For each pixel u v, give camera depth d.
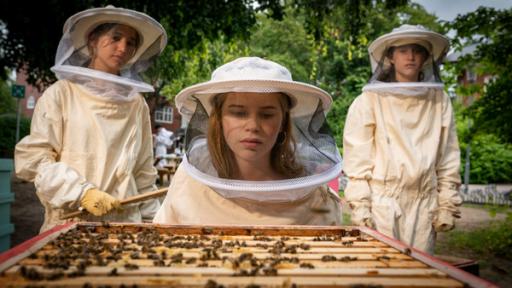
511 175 20.28
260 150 1.86
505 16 6.13
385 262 1.20
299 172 2.01
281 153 2.03
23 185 11.28
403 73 3.33
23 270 0.99
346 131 3.41
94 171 2.85
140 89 3.09
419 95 3.30
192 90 1.83
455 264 2.15
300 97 1.93
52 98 2.83
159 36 3.09
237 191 1.85
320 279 1.02
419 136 3.26
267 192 1.86
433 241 3.24
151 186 3.30
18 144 2.74
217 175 1.96
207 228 1.60
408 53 3.28
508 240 6.05
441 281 1.01
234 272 1.05
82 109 2.88
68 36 2.81
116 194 2.92
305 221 2.04
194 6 8.03
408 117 3.30
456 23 6.40
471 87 6.88
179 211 2.01
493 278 4.69
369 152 3.28
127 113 3.02
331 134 1.96
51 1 7.07
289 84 1.75
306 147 2.00
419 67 3.32
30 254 1.18
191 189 2.03
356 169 3.26
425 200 3.22
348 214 8.82
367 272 1.07
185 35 8.71
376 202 3.20
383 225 3.13
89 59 2.96
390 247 1.41
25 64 10.26
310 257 1.25
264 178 2.02
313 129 1.98
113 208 2.66
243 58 1.94
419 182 3.18
